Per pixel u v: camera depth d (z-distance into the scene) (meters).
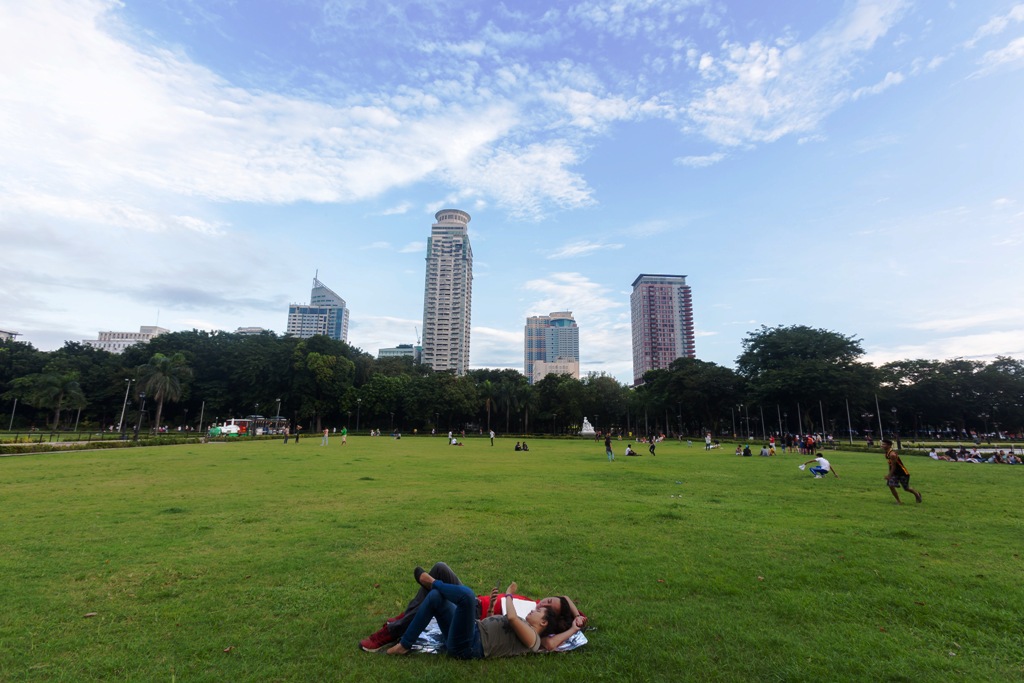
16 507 11.54
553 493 14.61
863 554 7.63
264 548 7.88
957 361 85.69
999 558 7.42
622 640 4.72
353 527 9.52
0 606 5.39
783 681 4.03
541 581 6.39
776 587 6.19
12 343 89.25
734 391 80.94
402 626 4.64
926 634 4.86
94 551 7.62
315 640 4.69
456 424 102.12
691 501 13.16
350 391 86.81
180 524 9.69
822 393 64.00
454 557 7.43
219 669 4.13
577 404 91.50
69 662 4.21
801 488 16.25
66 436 60.38
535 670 4.20
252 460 26.56
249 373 84.69
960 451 33.69
